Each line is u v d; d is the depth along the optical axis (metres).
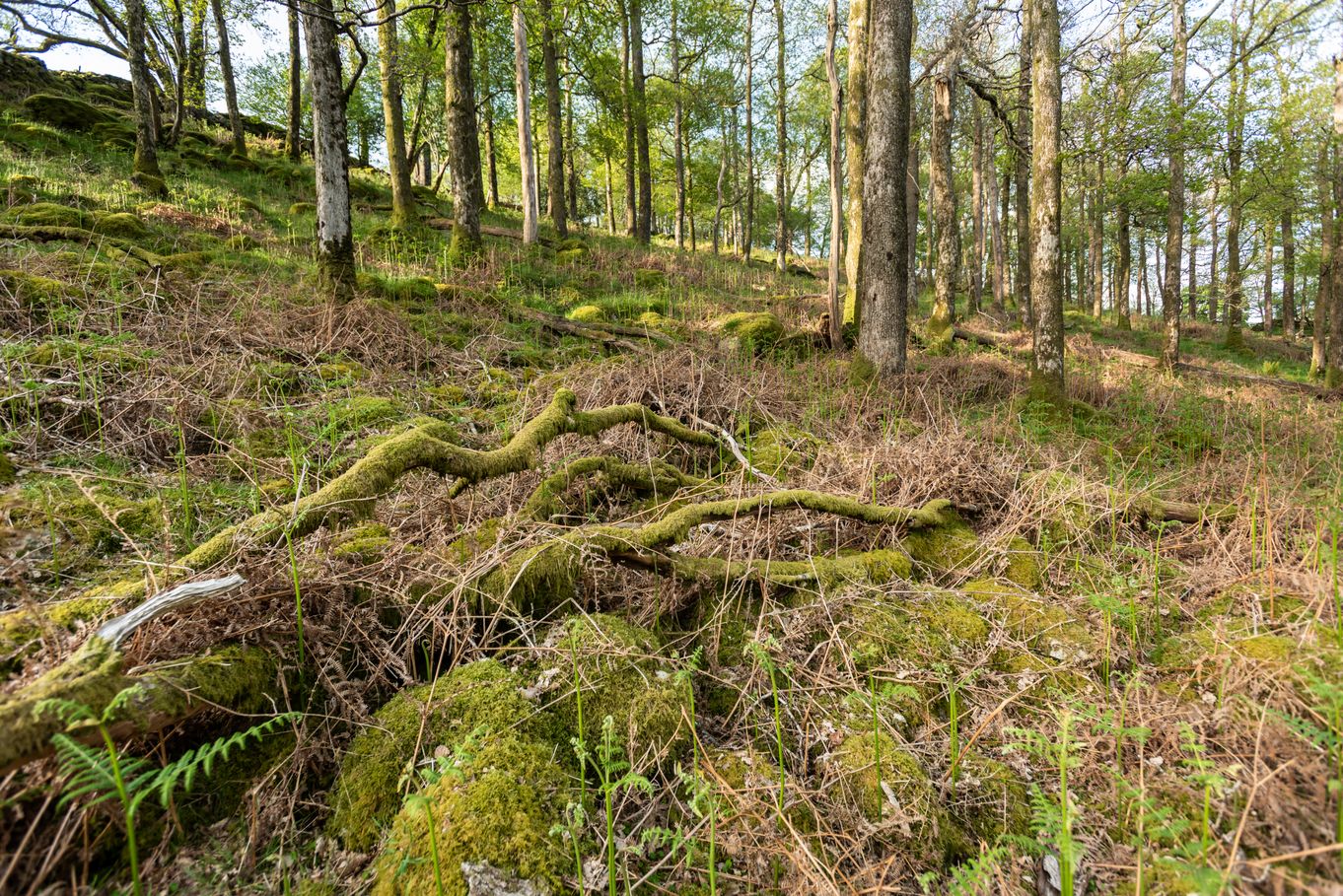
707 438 4.43
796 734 2.33
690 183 29.81
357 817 1.83
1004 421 5.87
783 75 21.41
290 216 12.07
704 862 1.82
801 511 3.54
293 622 2.16
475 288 9.56
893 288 7.49
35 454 3.16
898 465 4.28
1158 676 2.51
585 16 15.68
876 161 7.42
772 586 3.02
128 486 3.06
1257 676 2.21
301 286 7.27
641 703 2.21
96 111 15.73
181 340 4.74
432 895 1.58
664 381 5.36
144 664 1.77
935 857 1.88
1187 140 9.30
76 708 1.37
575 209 27.91
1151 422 6.45
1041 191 7.24
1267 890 1.56
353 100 23.25
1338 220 13.88
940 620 2.88
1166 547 3.60
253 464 3.23
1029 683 2.53
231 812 1.81
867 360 7.59
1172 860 1.50
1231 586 2.97
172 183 11.99
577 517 3.57
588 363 6.50
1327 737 1.69
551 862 1.68
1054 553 3.55
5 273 4.77
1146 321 25.89
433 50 12.72
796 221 42.34
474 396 5.60
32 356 3.78
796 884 1.77
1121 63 9.85
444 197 21.23
